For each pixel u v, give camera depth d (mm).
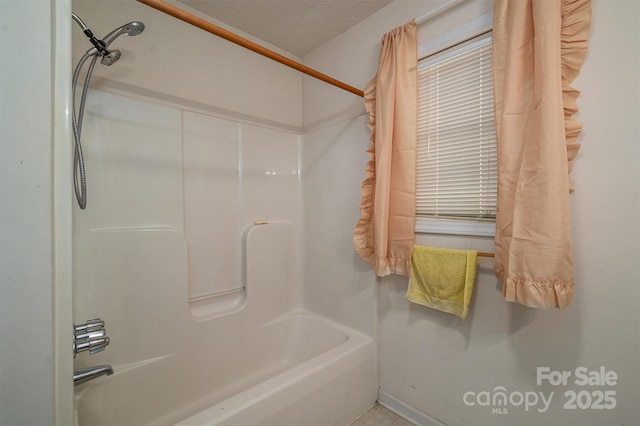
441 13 1232
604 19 839
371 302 1517
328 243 1778
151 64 1336
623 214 819
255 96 1747
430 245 1291
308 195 1926
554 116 817
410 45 1278
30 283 349
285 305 1868
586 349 888
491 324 1104
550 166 815
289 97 1924
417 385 1345
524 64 918
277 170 1862
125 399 1193
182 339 1382
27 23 351
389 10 1436
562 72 861
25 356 346
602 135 849
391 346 1452
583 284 889
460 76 1196
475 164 1157
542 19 841
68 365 385
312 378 1140
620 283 827
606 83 839
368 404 1438
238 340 1604
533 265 841
